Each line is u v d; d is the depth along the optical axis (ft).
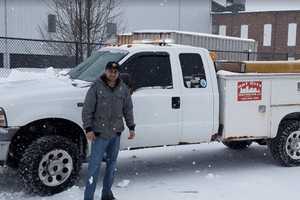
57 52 66.85
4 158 19.67
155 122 22.39
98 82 18.44
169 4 148.77
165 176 24.08
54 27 106.01
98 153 18.65
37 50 73.87
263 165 26.84
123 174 24.30
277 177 24.21
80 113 20.85
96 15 79.87
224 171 25.32
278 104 25.61
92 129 18.49
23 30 108.68
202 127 23.66
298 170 25.73
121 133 19.65
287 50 165.27
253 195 21.18
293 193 21.56
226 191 21.68
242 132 24.64
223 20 176.35
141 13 138.72
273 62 25.71
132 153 28.89
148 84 22.36
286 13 165.07
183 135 23.25
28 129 20.39
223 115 24.16
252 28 171.94
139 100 21.91
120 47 23.54
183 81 23.17
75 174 20.61
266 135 25.41
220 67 26.21
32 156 19.56
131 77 21.99
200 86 23.58
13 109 19.56
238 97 24.34
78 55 53.72
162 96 22.48
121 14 119.85
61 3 94.38
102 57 23.44
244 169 25.82
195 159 27.96
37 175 19.66
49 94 20.30
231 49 82.12
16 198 19.77
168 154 29.01
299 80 26.12
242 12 173.17
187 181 23.21
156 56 22.70
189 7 156.25
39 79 22.77
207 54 24.11
